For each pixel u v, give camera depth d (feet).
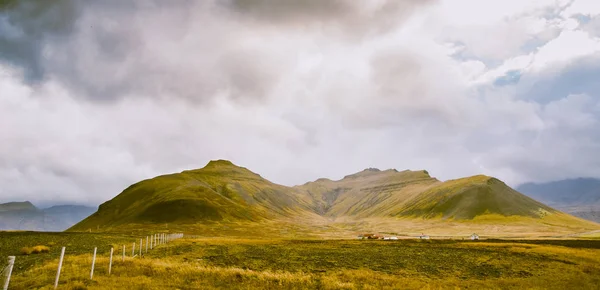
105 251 145.38
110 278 77.66
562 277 131.23
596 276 137.49
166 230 567.59
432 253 191.21
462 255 182.60
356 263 143.64
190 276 87.86
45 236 211.00
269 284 86.28
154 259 120.98
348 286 90.63
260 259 143.64
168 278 83.35
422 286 99.81
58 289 65.00
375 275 112.98
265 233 640.17
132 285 72.13
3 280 62.59
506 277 127.03
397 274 122.01
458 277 122.93
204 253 155.53
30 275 78.64
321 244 248.93
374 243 274.16
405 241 323.37
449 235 626.23
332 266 132.77
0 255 121.80
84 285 68.59
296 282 90.99
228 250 173.47
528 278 126.21
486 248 228.63
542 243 299.58
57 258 111.65
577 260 179.22
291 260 144.66
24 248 131.95
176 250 163.94
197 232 565.12
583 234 551.18
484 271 137.80
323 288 86.84
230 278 88.99
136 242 199.31
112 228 638.53
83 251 141.90
